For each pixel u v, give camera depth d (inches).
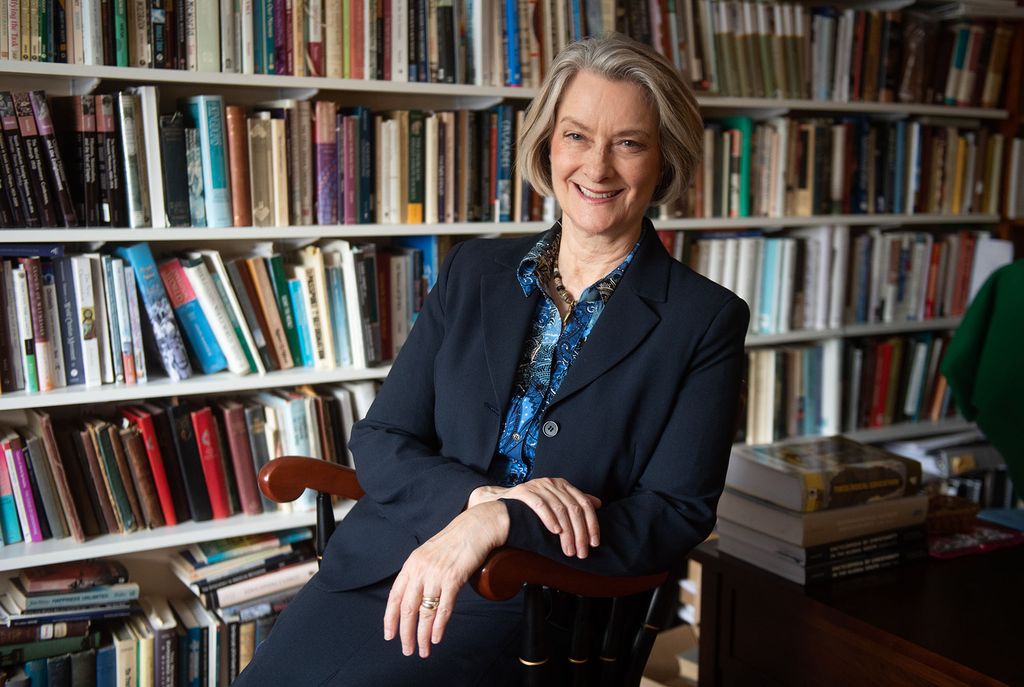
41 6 75.2
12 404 77.2
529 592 46.9
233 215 85.2
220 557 87.9
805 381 117.0
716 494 55.2
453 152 93.4
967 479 118.7
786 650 65.4
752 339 111.2
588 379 55.2
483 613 53.5
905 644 56.8
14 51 74.8
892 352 123.7
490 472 57.7
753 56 108.2
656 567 52.1
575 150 56.6
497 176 96.0
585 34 97.3
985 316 95.3
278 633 55.9
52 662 80.0
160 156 81.5
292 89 90.3
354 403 93.2
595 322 57.4
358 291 90.0
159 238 81.4
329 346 91.0
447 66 91.5
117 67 77.7
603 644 52.6
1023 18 126.5
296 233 86.9
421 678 49.8
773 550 67.1
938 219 124.2
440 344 61.7
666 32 101.4
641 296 56.8
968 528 75.0
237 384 86.0
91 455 82.2
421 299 95.9
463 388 58.4
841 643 61.1
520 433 57.4
